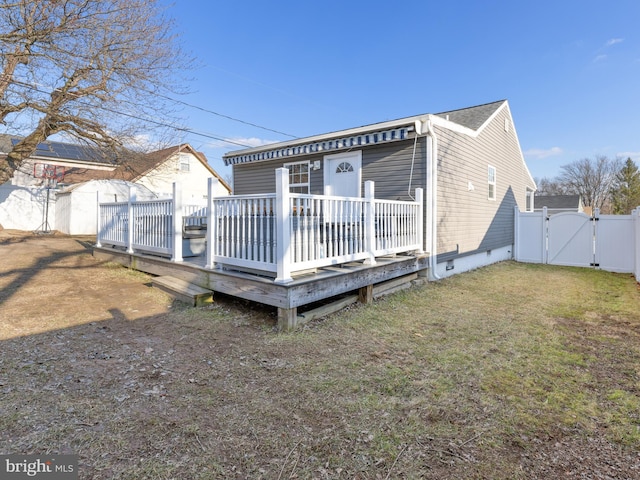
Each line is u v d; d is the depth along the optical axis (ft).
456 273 27.27
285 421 7.50
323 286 14.47
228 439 6.84
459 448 6.72
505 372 10.17
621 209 130.21
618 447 6.86
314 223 14.61
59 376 9.33
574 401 8.60
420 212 22.44
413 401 8.45
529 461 6.40
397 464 6.23
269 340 12.33
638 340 13.00
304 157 30.40
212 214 16.56
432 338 12.95
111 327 13.42
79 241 41.55
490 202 33.73
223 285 15.84
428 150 22.91
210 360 10.63
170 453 6.39
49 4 22.95
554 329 14.23
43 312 14.96
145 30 28.35
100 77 28.89
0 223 53.52
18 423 7.14
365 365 10.47
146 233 22.35
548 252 35.22
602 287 23.31
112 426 7.15
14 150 36.19
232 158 34.35
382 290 19.02
